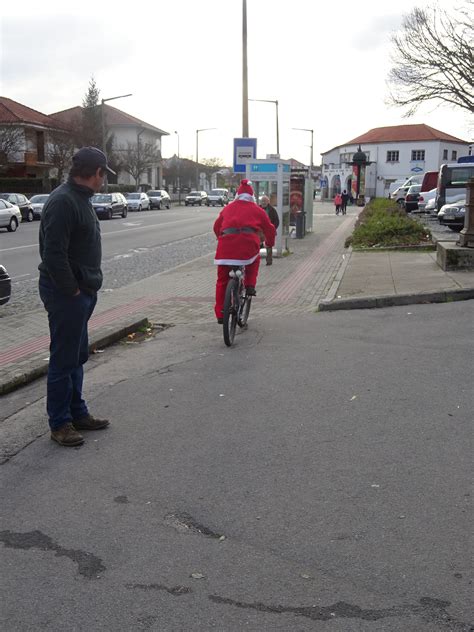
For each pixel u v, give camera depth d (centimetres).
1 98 5700
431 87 3650
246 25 2189
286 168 1800
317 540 343
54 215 446
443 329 805
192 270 1522
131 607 291
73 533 357
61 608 292
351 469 427
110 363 723
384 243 1833
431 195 3381
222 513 375
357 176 6253
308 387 599
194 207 6925
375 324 857
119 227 3253
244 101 2222
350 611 285
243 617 283
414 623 276
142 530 359
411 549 332
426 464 431
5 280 991
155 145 8481
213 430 503
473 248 1215
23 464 451
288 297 1118
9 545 346
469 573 310
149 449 471
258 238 798
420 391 575
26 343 808
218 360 709
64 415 484
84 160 461
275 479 416
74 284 458
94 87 7162
